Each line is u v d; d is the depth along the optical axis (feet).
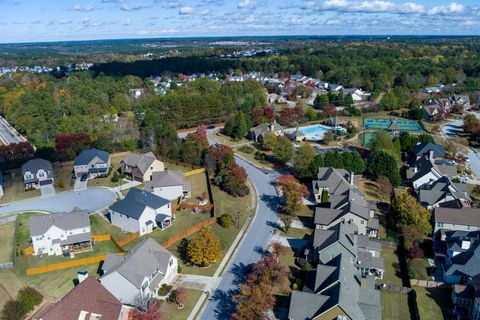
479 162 360.48
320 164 307.58
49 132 426.10
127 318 162.20
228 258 212.64
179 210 268.62
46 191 303.48
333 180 276.62
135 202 243.60
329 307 151.74
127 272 171.94
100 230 243.19
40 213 268.41
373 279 184.65
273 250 218.18
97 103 528.63
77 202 283.18
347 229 212.84
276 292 183.32
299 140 423.23
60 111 481.87
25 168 308.19
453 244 199.00
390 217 247.29
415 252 207.00
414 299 176.04
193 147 355.15
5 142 441.68
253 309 156.87
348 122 476.13
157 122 429.38
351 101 579.07
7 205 281.54
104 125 441.68
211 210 266.98
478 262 185.78
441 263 205.26
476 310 159.74
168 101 488.85
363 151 383.86
